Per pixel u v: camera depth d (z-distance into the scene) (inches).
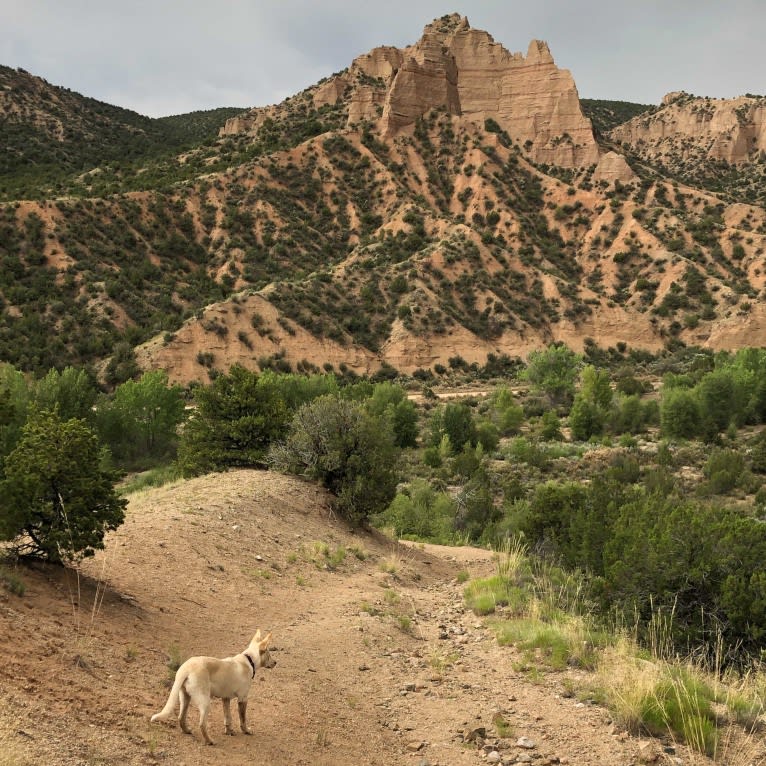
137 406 1987.0
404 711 312.5
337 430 885.8
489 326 4126.5
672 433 2527.1
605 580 556.7
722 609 484.4
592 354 4097.0
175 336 3331.7
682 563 511.8
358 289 4227.4
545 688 350.6
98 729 205.6
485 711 315.6
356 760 247.3
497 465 2091.5
